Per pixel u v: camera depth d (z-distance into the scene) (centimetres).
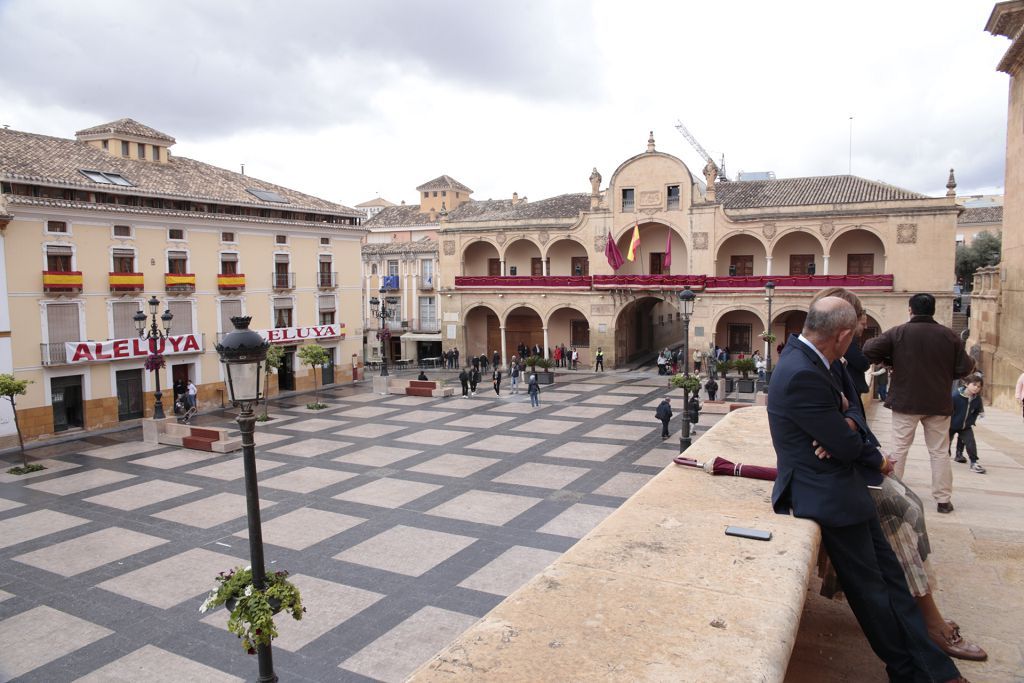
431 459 2425
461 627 1233
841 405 399
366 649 1171
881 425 1353
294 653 1165
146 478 2320
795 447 387
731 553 343
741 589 304
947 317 3872
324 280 4441
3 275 2902
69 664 1161
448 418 3209
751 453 551
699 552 346
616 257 4588
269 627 743
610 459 2350
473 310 5422
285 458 2516
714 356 4144
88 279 3212
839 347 393
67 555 1641
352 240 4675
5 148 3250
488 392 4000
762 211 4281
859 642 433
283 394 4134
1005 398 1994
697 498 434
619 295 4681
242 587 777
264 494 2066
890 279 3934
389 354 6041
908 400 664
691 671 240
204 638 1234
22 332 2975
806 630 449
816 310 394
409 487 2084
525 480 2119
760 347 4547
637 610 288
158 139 3994
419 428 2995
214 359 3788
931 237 3878
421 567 1491
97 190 3203
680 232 4534
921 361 657
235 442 2703
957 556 569
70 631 1273
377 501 1958
